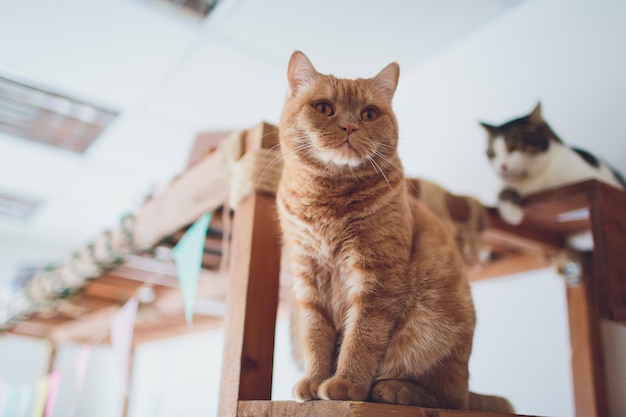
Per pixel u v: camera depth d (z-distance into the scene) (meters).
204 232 1.55
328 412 0.91
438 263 1.22
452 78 2.39
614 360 1.70
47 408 2.74
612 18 1.86
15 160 3.32
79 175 3.51
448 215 1.63
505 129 1.91
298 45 2.34
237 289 1.27
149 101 2.74
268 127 1.37
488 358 2.09
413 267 1.20
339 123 1.22
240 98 2.72
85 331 3.30
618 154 1.76
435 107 2.44
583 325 1.74
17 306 3.03
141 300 2.85
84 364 2.46
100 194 3.79
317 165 1.22
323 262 1.21
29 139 3.08
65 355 4.66
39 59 2.42
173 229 1.77
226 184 1.48
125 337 1.92
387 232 1.17
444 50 2.42
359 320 1.12
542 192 1.61
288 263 1.35
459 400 1.14
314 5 2.10
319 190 1.21
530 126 1.87
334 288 1.21
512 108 2.12
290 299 1.38
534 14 2.10
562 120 1.95
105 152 3.22
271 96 2.70
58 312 3.18
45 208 4.03
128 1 2.10
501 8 2.16
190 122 2.93
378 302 1.13
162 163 3.34
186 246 1.58
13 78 2.56
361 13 2.14
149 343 4.24
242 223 1.33
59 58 2.42
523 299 2.01
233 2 2.10
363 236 1.17
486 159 2.06
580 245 1.83
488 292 2.15
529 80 2.08
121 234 2.01
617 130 1.78
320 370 1.14
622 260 1.41
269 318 1.24
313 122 1.23
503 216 1.72
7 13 2.14
